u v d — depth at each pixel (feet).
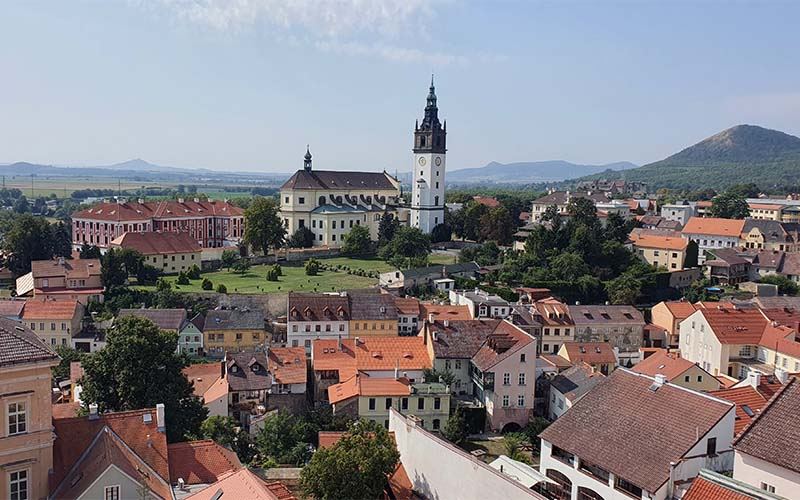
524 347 343.67
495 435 340.39
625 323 464.24
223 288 541.75
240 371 351.87
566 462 189.47
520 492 155.74
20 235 592.60
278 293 537.65
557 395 349.20
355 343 381.81
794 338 377.30
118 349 238.89
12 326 160.97
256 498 133.18
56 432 165.17
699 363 413.59
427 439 193.06
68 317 442.09
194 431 249.96
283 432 290.35
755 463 156.35
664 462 168.04
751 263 642.22
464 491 174.70
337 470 187.01
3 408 149.07
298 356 376.89
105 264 535.60
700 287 592.60
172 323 454.40
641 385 196.44
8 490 151.12
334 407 326.44
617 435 183.62
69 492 153.07
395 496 195.31
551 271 581.12
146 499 154.92
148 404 232.94
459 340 377.71
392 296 477.77
